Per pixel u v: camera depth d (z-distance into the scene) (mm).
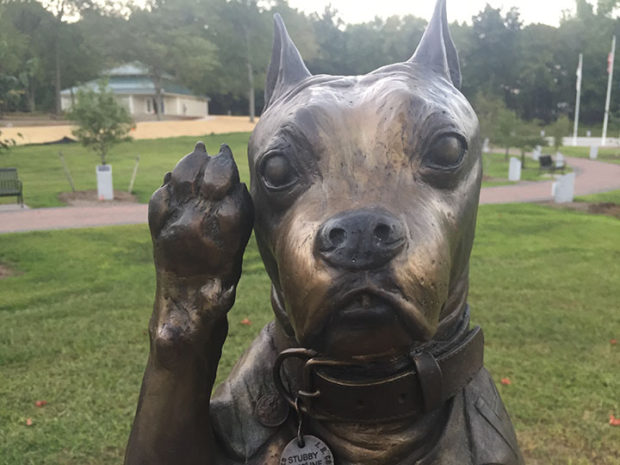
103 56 14531
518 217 3229
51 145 8227
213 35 14078
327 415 340
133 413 1154
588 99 17406
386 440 342
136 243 2551
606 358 1393
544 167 6504
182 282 318
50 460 1008
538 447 1043
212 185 302
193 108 16875
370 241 262
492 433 358
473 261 2246
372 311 263
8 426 1109
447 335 350
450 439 350
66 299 1793
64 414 1152
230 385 401
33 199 4012
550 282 1965
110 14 13375
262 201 333
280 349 383
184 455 349
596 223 3104
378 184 296
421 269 270
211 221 303
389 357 294
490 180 5562
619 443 1055
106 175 4086
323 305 265
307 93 334
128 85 15320
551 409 1164
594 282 1975
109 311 1679
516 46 16594
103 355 1401
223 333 345
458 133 316
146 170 5914
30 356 1393
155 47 12641
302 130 312
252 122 13492
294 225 294
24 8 13258
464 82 16328
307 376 334
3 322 1594
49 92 15492
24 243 2520
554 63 17391
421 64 368
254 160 345
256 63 13812
